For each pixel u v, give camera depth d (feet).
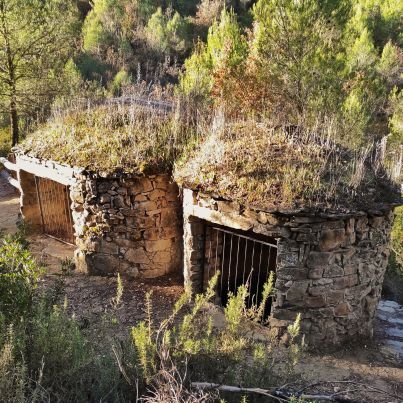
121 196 19.49
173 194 20.31
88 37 81.66
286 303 15.58
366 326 17.26
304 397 9.43
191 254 18.37
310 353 15.72
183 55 85.97
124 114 22.65
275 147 17.48
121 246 20.06
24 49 40.40
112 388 8.45
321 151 17.25
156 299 18.58
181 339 9.82
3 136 47.55
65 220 24.81
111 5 92.32
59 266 21.56
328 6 36.55
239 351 10.07
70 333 9.24
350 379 14.35
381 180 17.17
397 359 16.16
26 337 8.91
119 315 16.94
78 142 21.77
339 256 15.65
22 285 10.35
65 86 43.47
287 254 15.34
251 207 15.34
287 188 15.39
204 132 20.22
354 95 42.98
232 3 92.38
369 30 71.61
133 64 79.30
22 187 25.67
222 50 42.22
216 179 16.72
